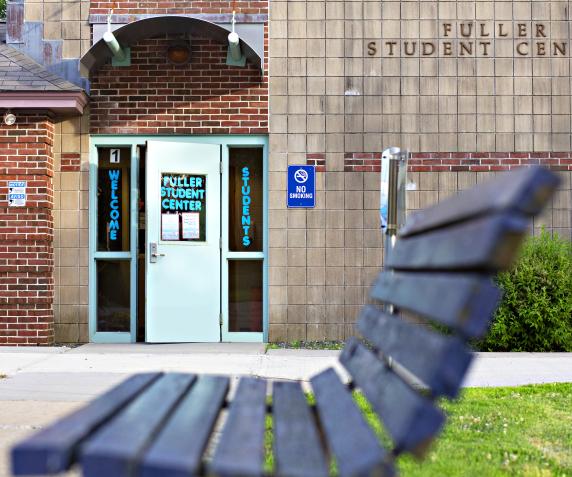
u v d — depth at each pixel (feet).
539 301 30.32
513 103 33.63
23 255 32.09
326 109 33.45
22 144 32.17
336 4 33.63
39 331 32.07
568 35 33.81
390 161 17.38
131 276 33.45
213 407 9.35
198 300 33.04
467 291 6.08
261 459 6.66
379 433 15.72
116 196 33.86
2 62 32.94
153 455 6.17
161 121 33.45
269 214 33.14
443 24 33.71
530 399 20.49
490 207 5.89
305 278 33.14
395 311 14.29
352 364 11.21
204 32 32.73
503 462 14.03
